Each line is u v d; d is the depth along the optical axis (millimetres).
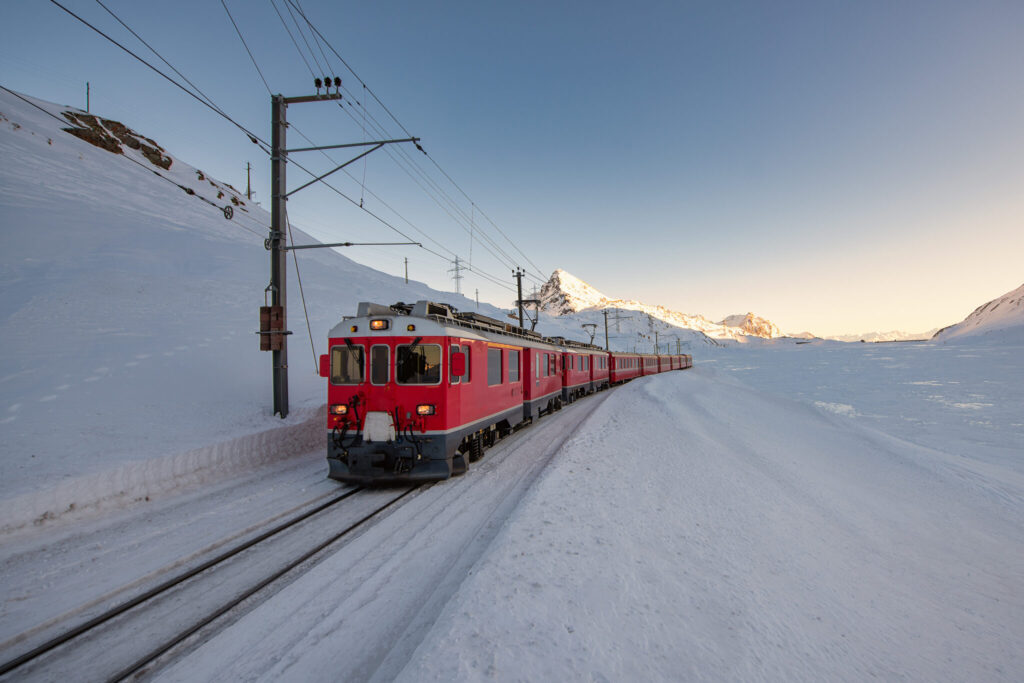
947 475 17172
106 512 7195
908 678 4301
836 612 5258
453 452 8859
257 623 4238
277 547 5891
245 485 8734
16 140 55250
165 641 4016
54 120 73625
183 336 18891
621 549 5215
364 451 8484
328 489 8406
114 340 16641
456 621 3562
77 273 23531
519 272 29375
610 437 11602
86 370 13602
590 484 7535
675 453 10977
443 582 4867
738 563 5656
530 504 6270
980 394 48969
